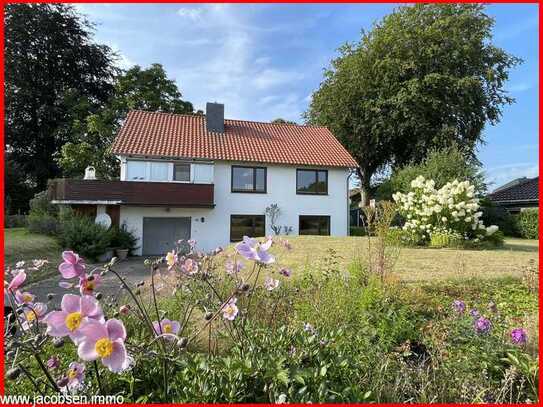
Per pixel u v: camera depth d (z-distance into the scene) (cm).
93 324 140
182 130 2158
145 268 1262
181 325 260
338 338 266
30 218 1711
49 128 2842
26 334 196
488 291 597
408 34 2680
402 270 801
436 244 1282
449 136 2567
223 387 193
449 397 241
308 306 379
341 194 2188
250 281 497
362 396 206
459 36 2669
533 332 358
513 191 2861
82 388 191
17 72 2684
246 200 2033
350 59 2914
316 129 2584
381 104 2686
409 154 2841
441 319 403
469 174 1972
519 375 279
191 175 1938
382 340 312
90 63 3020
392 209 702
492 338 309
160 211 1894
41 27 2756
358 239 1484
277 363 201
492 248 1303
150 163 1880
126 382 213
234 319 243
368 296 423
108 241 1564
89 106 2784
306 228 2123
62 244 1458
